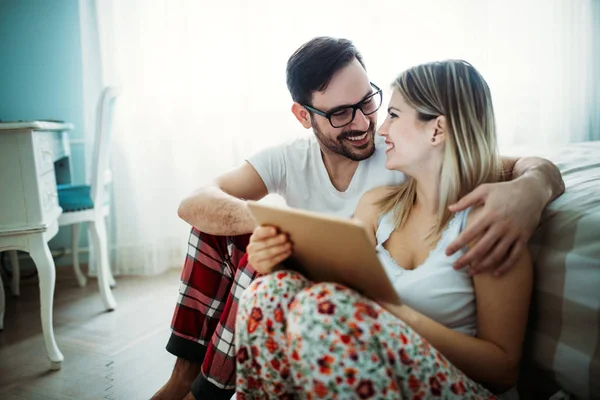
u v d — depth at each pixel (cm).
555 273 76
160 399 109
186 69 252
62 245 270
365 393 57
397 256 90
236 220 101
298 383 62
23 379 145
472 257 72
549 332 77
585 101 262
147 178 254
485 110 82
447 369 65
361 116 109
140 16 247
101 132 195
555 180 85
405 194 93
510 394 81
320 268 73
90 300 217
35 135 148
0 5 253
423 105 81
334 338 58
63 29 260
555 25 252
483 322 75
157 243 258
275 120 257
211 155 262
